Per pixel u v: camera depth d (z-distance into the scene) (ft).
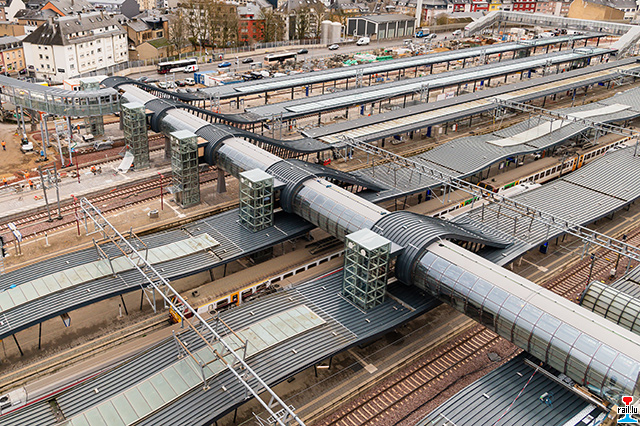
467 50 643.04
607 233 297.94
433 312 229.86
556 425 158.61
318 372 194.90
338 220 234.99
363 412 182.70
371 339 194.18
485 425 158.40
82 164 348.59
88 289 209.97
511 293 181.68
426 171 328.49
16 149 367.66
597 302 206.69
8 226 275.18
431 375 199.11
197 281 246.06
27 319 193.47
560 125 401.90
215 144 296.10
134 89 378.32
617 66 581.53
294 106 406.21
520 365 181.68
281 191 259.39
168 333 214.28
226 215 272.72
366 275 197.77
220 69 606.55
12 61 580.71
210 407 160.25
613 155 360.07
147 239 247.29
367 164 366.63
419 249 202.80
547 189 314.14
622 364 153.99
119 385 167.32
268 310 202.49
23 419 154.61
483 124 457.68
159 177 337.93
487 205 296.30
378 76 599.57
